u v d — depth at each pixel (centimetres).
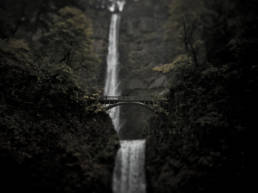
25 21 2739
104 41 4578
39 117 1595
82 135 1752
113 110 3603
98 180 1507
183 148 1549
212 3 2622
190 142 1532
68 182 1378
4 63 1723
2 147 1231
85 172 1477
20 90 1647
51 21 2973
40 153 1385
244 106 1540
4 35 2258
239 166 1268
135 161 1902
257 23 2070
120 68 4259
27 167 1293
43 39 2706
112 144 1853
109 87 4050
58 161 1429
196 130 1535
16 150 1284
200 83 1914
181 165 1491
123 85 4012
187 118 1728
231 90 1684
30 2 2780
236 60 1925
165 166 1617
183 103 1883
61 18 2361
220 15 2569
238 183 1219
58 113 1750
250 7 2350
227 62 2023
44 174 1333
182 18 2359
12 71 1712
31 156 1317
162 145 1794
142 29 4494
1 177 1189
